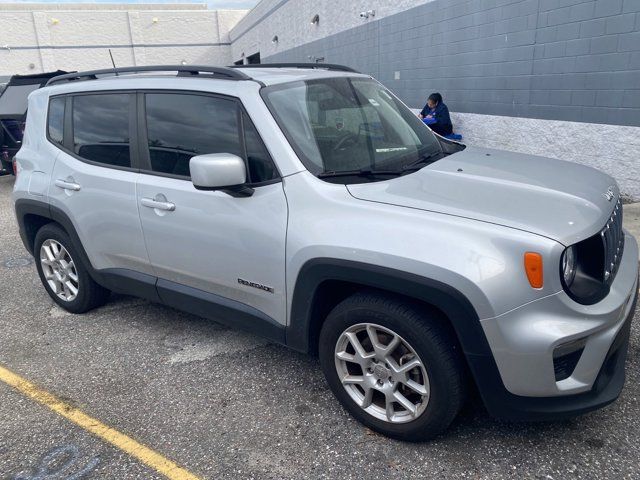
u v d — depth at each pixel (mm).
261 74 3295
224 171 2705
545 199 2572
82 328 4113
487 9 8500
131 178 3492
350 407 2822
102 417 3012
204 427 2887
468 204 2490
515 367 2285
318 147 2914
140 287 3689
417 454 2604
